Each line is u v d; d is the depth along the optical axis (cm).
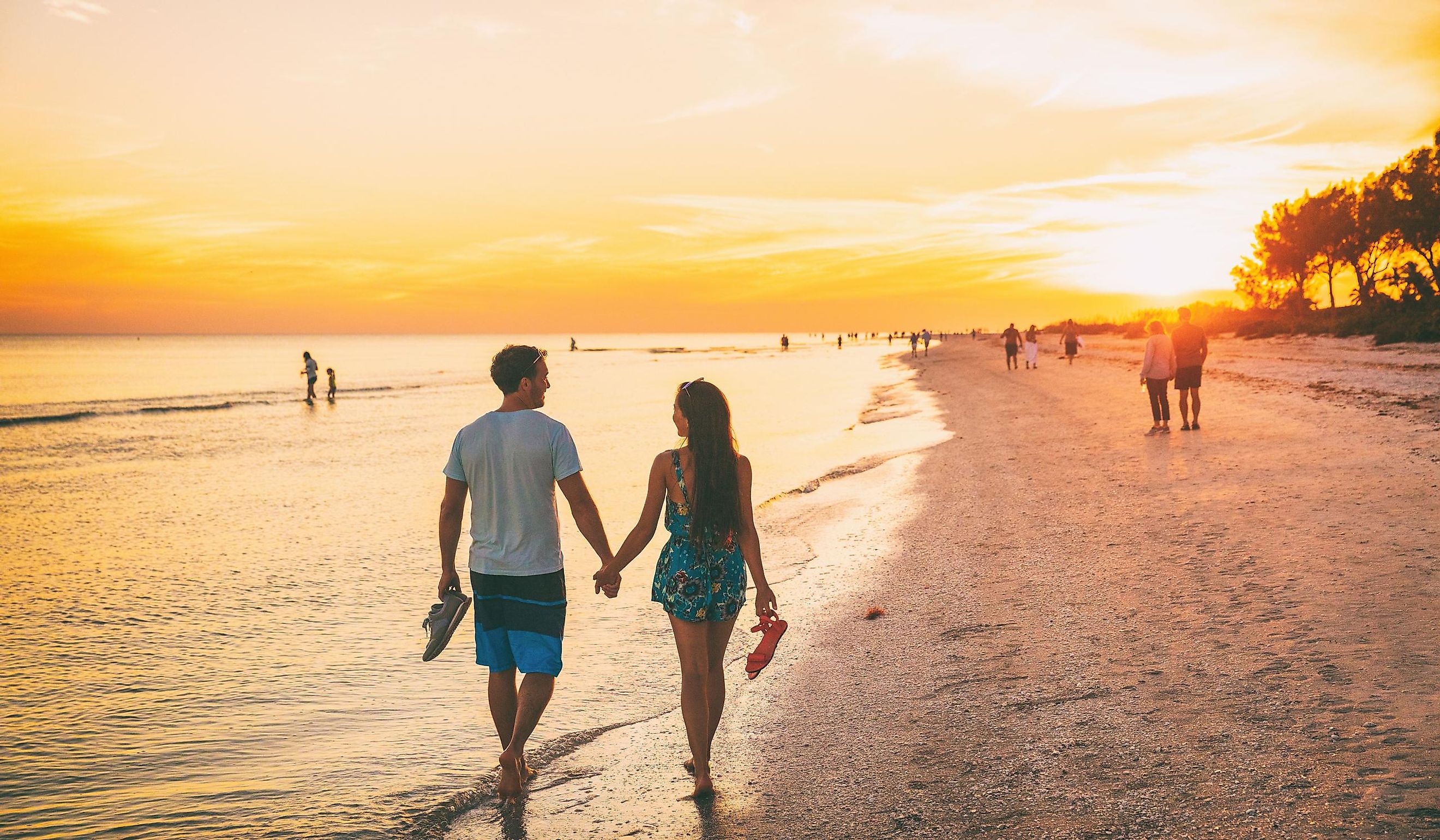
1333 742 334
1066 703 413
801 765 387
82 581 868
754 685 499
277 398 4181
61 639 675
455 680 568
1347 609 491
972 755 372
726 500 366
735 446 373
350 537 1083
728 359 9444
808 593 700
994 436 1605
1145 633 498
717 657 384
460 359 12525
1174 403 1803
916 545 816
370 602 775
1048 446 1399
